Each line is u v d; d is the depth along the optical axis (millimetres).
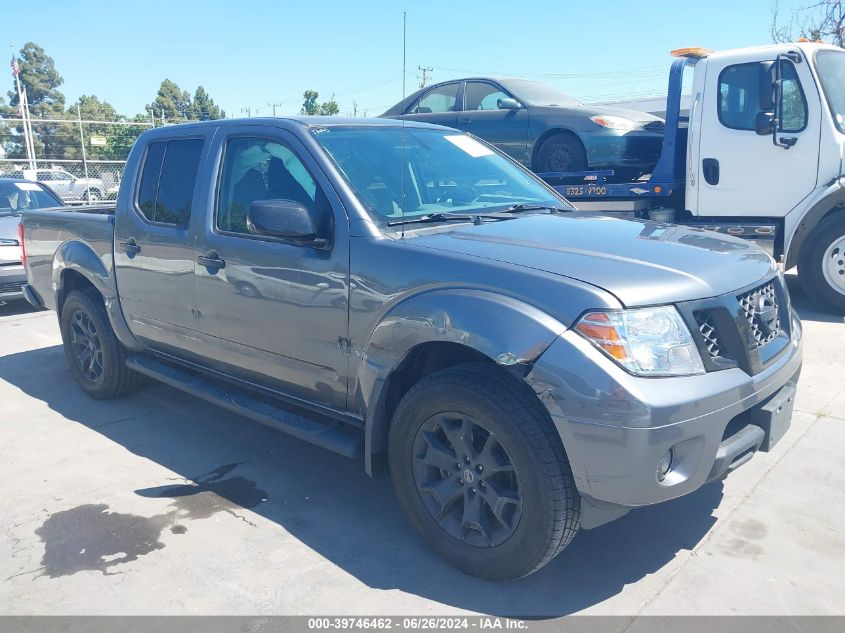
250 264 3670
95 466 4188
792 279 8961
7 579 3061
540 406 2717
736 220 7531
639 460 2527
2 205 9695
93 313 5027
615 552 3209
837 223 7004
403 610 2822
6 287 8375
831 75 7020
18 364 6383
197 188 4090
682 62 7785
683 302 2703
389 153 3840
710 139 7473
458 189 3971
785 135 7027
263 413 3809
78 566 3150
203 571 3100
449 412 2932
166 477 4035
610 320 2570
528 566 2812
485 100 9148
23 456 4344
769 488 3740
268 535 3395
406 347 3021
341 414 3490
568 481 2680
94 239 4898
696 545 3246
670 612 2783
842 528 3348
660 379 2574
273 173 3740
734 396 2703
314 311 3395
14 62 29047
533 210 3980
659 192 7934
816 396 4973
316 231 3406
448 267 2957
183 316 4199
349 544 3312
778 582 2955
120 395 5301
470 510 2969
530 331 2652
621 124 8211
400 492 3209
